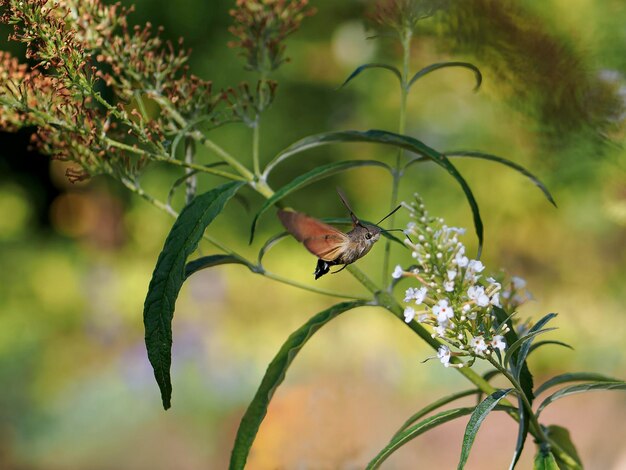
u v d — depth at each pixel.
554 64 4.01
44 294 16.44
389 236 3.01
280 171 16.95
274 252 16.67
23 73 3.05
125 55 3.18
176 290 2.70
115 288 16.33
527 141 4.45
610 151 4.17
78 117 3.04
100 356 14.87
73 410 12.34
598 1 4.18
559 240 10.84
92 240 18.11
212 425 11.95
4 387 13.05
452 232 2.69
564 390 2.80
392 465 9.98
